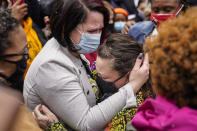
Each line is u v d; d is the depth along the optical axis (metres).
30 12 2.12
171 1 1.53
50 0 2.20
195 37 0.67
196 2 1.53
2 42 0.98
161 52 0.71
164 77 0.71
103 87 1.44
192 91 0.68
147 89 1.18
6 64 1.03
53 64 1.15
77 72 1.21
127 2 3.80
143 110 0.80
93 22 1.17
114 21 2.80
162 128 0.69
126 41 1.20
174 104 0.72
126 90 1.14
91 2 1.15
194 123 0.65
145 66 1.14
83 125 1.13
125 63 1.17
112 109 1.13
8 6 2.00
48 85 1.14
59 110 1.16
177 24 0.73
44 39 2.14
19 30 1.04
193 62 0.65
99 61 1.22
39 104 1.21
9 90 0.73
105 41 1.24
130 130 0.88
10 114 0.66
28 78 1.21
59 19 1.15
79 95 1.16
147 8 2.60
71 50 1.21
